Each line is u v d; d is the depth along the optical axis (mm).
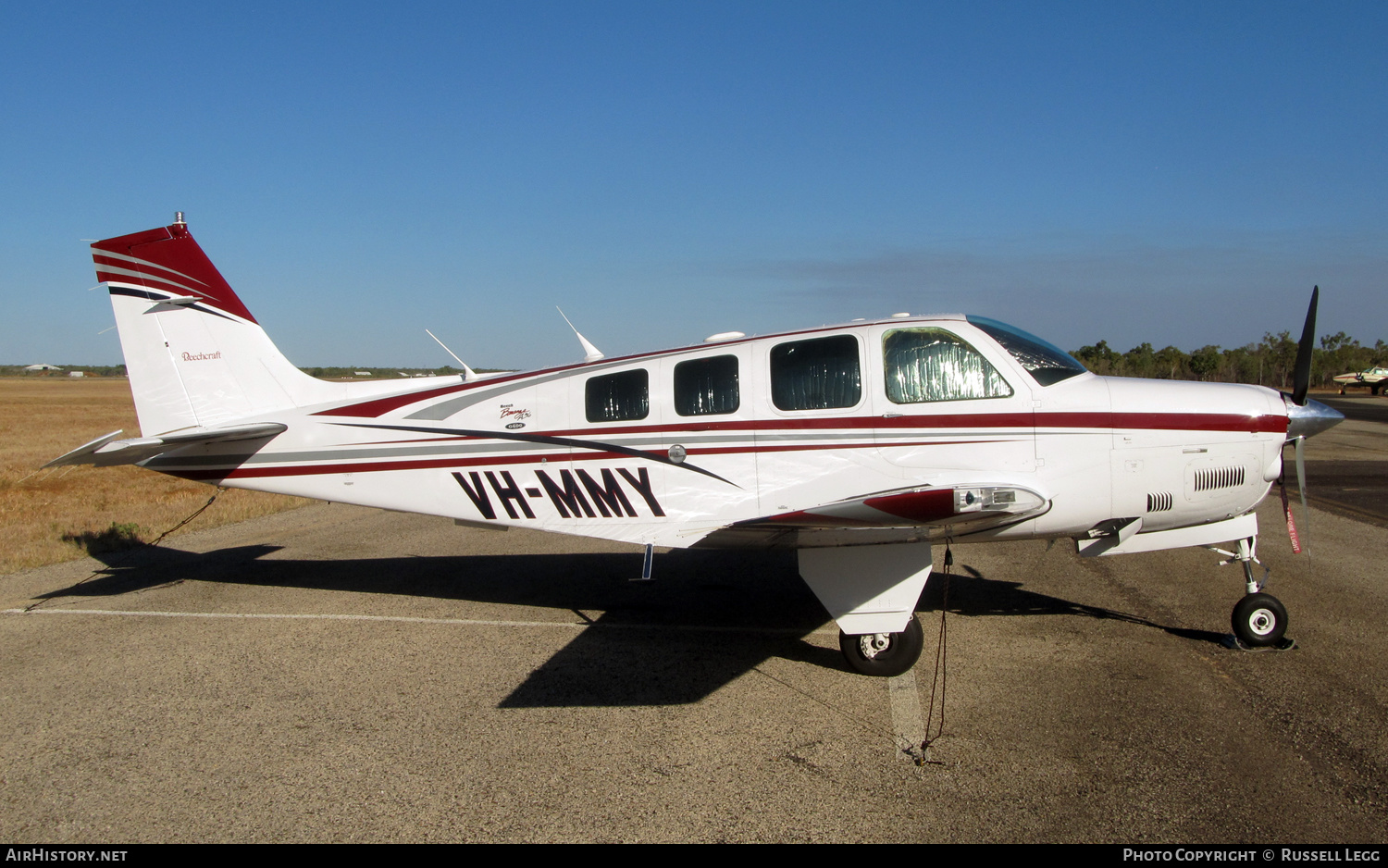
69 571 7176
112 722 3996
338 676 4586
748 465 5016
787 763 3494
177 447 5719
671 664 4727
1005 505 3965
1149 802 3104
